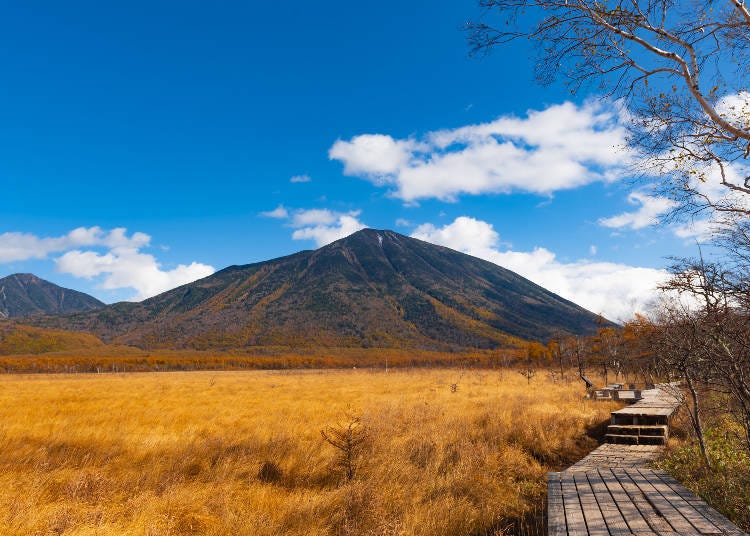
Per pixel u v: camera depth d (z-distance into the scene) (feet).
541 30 19.20
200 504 22.67
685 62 18.12
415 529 20.21
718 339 17.80
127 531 19.22
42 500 22.34
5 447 32.99
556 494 19.40
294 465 30.14
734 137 18.97
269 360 461.78
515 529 22.20
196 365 418.31
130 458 31.99
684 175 20.40
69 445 35.01
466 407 57.88
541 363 219.82
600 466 27.68
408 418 45.83
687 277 18.12
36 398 79.00
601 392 70.38
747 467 23.98
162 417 52.90
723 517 15.69
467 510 23.12
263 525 19.92
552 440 39.58
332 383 135.23
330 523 21.16
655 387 75.72
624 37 18.65
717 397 28.40
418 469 29.48
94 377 219.41
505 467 32.63
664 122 20.34
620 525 15.06
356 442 30.07
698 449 29.17
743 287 17.01
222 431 42.78
